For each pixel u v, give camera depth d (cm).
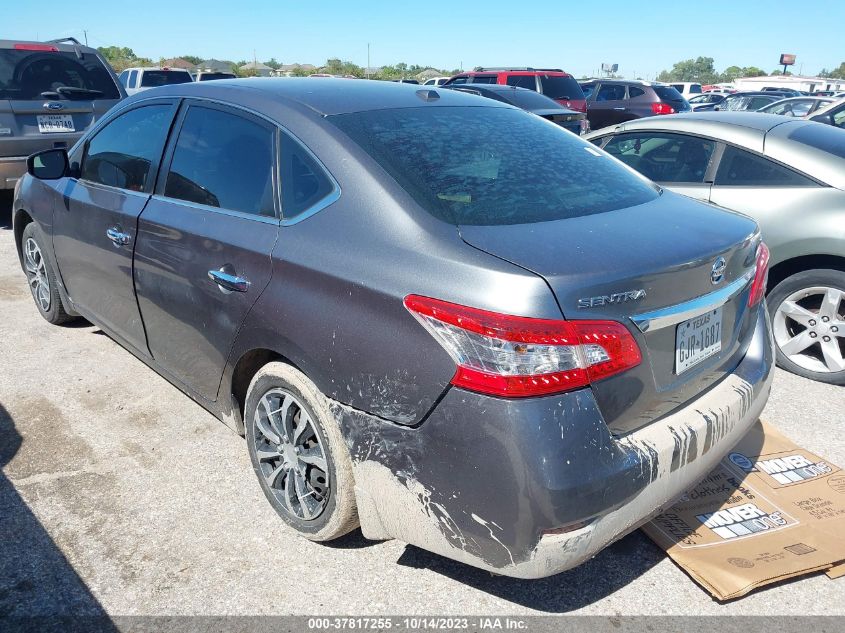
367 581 253
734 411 244
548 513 194
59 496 297
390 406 216
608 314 201
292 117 270
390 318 214
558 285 195
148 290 326
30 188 446
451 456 204
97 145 384
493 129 296
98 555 263
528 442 192
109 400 381
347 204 240
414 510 219
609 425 206
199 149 308
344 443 235
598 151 317
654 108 1571
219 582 251
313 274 237
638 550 269
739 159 440
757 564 251
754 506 283
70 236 396
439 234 218
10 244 709
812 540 263
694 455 226
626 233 229
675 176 468
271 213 264
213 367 295
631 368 207
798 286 408
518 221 229
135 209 331
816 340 407
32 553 263
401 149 255
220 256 276
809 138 429
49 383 399
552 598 246
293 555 265
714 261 230
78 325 488
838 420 364
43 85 751
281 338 249
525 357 193
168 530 277
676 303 219
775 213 414
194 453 331
